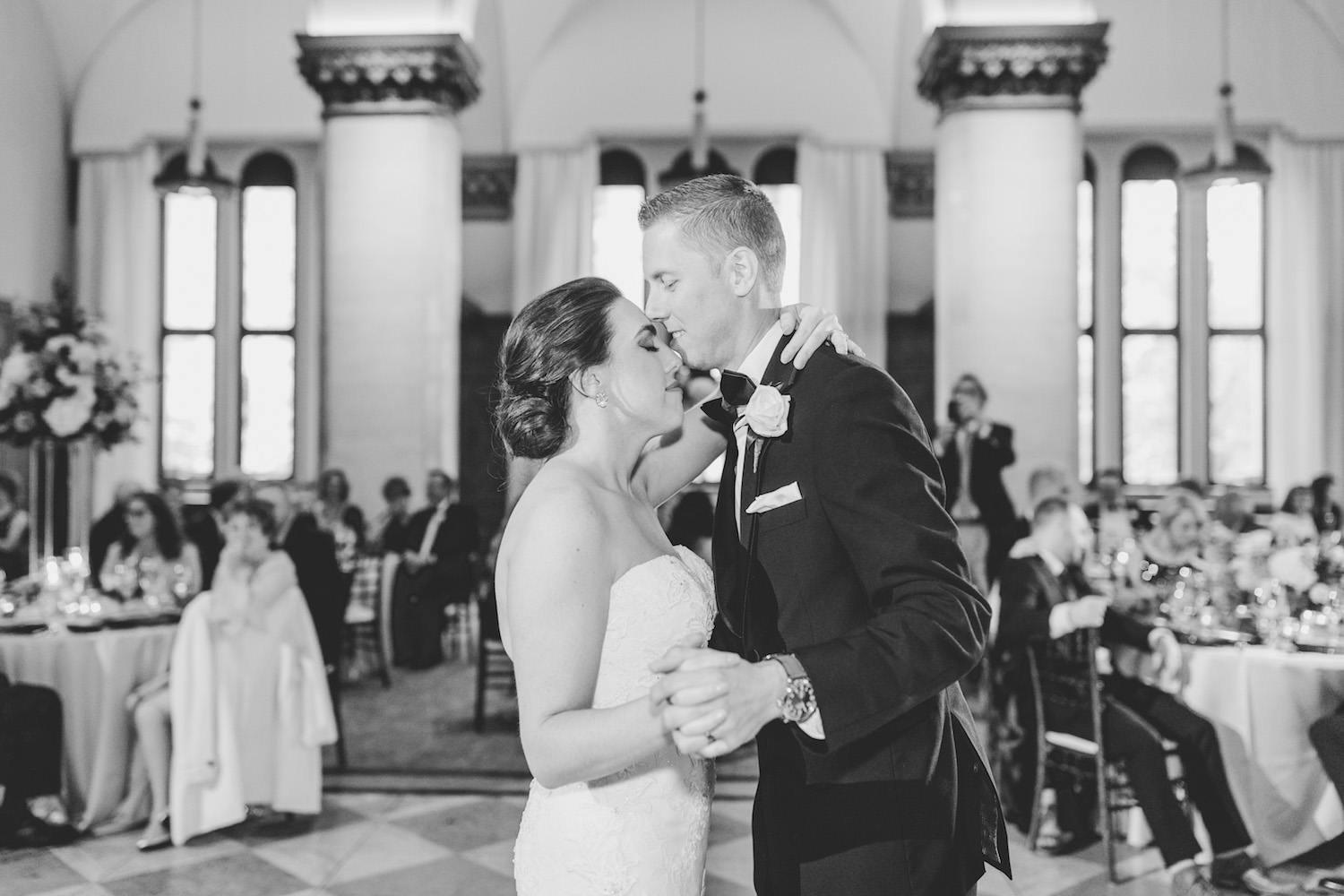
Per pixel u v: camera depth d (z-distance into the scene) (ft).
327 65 30.86
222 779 13.46
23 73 38.63
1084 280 40.78
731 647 5.63
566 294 5.34
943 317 29.55
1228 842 11.73
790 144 42.37
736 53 42.32
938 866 4.98
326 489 27.94
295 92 41.75
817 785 5.11
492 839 13.71
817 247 41.55
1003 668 14.25
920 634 4.37
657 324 5.49
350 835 13.88
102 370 17.21
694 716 4.02
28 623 14.65
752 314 5.51
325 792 15.76
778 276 5.61
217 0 41.52
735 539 5.68
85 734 14.15
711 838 13.70
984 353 28.84
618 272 42.52
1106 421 40.40
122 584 16.21
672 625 5.09
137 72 41.81
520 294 42.04
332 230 31.19
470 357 42.09
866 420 4.96
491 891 11.96
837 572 5.04
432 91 31.12
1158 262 40.65
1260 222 40.29
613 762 4.36
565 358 5.19
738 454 5.68
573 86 42.55
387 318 30.96
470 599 28.04
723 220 5.40
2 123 37.32
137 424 41.04
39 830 13.60
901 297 41.81
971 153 29.01
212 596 13.65
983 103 28.96
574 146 42.42
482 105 41.88
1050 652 12.86
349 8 31.35
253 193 42.45
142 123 41.88
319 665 14.32
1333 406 39.45
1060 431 28.60
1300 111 39.78
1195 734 11.98
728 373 5.59
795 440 5.14
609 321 5.29
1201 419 40.19
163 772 13.60
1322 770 12.25
